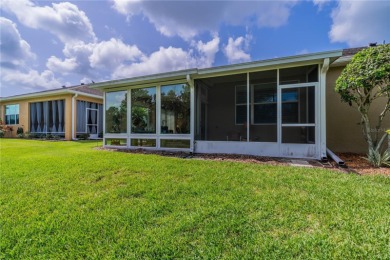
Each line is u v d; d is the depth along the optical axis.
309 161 5.49
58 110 14.35
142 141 8.27
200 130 7.89
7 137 15.98
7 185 3.58
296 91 6.17
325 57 5.27
